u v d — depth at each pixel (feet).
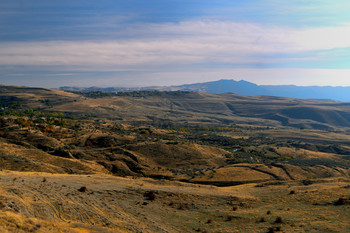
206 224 115.55
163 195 155.94
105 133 637.71
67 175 188.55
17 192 94.53
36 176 158.81
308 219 118.52
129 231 89.97
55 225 72.69
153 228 101.81
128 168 393.91
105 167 361.51
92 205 109.09
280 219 117.60
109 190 147.64
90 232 76.28
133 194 149.18
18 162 214.48
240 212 136.77
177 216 124.16
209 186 219.61
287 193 181.16
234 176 378.53
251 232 104.47
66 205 97.45
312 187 196.54
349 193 161.07
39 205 88.63
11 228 58.29
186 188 191.62
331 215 122.83
